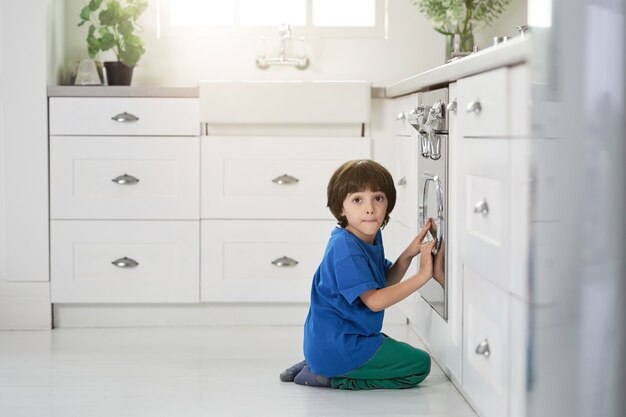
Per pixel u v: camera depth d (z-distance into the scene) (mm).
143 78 3789
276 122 3408
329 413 2346
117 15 3557
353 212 2547
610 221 1330
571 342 1358
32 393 2549
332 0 3912
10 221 3447
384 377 2568
